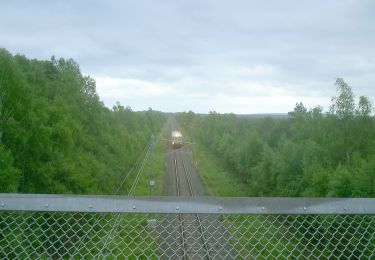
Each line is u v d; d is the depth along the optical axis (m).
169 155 50.19
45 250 2.84
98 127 31.17
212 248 3.33
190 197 2.49
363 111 28.20
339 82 28.58
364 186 17.19
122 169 31.38
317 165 23.38
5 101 16.19
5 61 16.48
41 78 26.28
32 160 17.78
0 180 13.13
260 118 55.22
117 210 2.45
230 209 2.50
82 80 31.27
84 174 21.42
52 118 21.41
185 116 102.31
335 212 2.56
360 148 27.41
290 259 3.17
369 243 2.88
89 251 2.96
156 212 2.46
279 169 27.70
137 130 53.38
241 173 38.94
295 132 38.91
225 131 54.12
